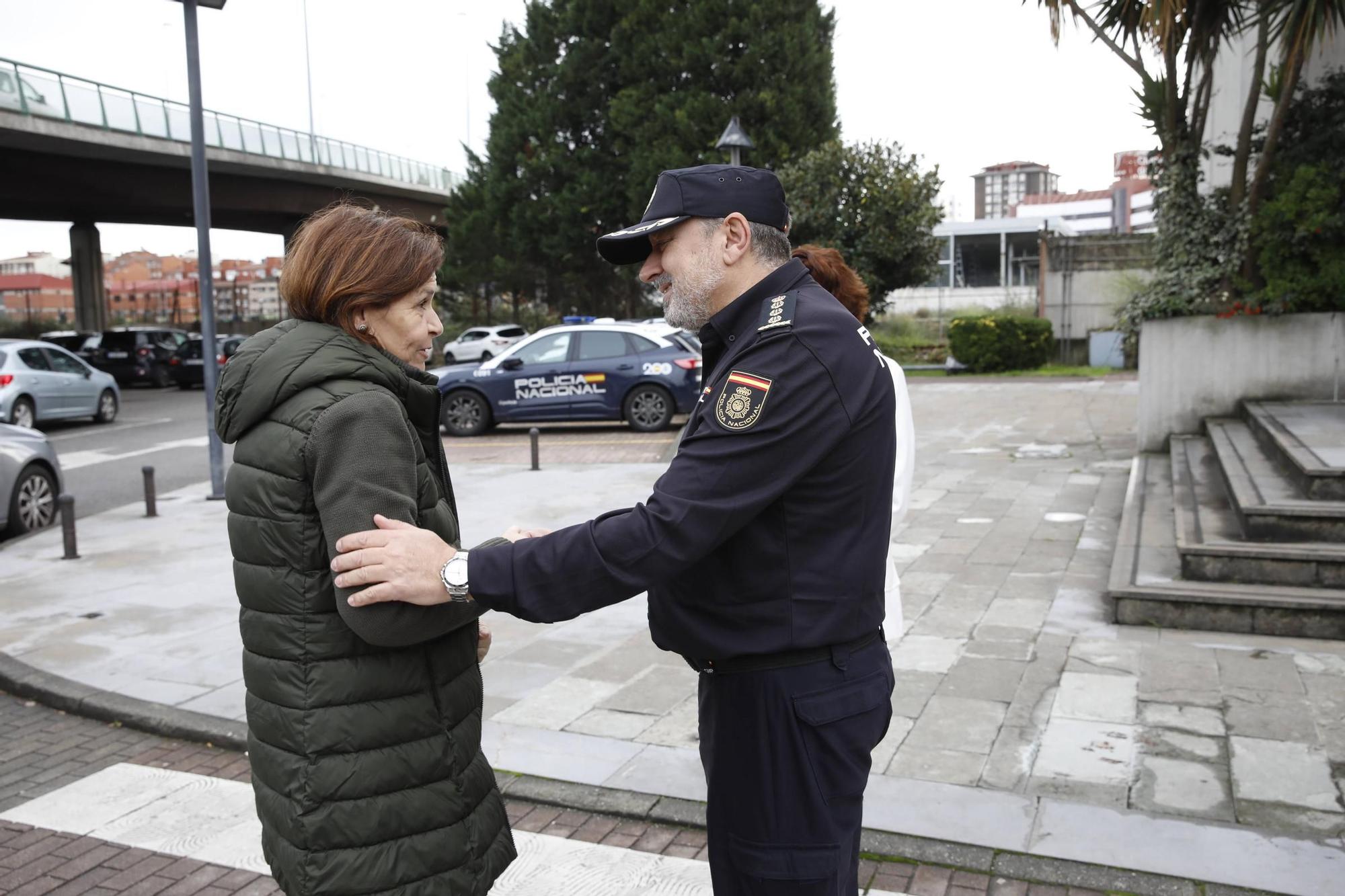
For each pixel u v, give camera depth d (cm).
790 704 174
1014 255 4453
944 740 378
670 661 486
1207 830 306
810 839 175
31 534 828
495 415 1420
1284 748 360
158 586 655
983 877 292
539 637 526
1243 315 919
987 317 2317
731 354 175
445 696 172
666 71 2773
